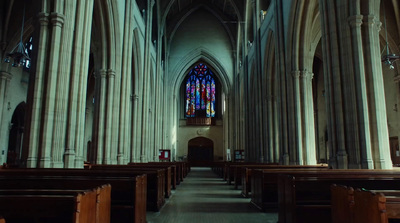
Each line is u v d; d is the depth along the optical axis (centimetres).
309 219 564
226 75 3888
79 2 1138
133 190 569
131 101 2350
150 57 2748
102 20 1639
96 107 1662
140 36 2347
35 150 982
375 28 1080
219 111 4600
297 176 624
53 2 1054
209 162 4328
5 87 2017
